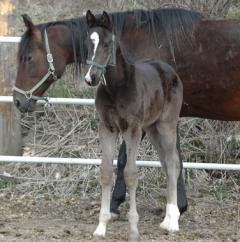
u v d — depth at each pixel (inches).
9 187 383.2
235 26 328.2
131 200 278.8
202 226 325.4
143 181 388.2
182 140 412.5
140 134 282.7
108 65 271.4
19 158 367.2
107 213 285.3
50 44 323.3
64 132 422.0
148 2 440.5
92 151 405.7
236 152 411.5
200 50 326.3
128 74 278.1
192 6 425.1
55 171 398.0
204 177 399.9
